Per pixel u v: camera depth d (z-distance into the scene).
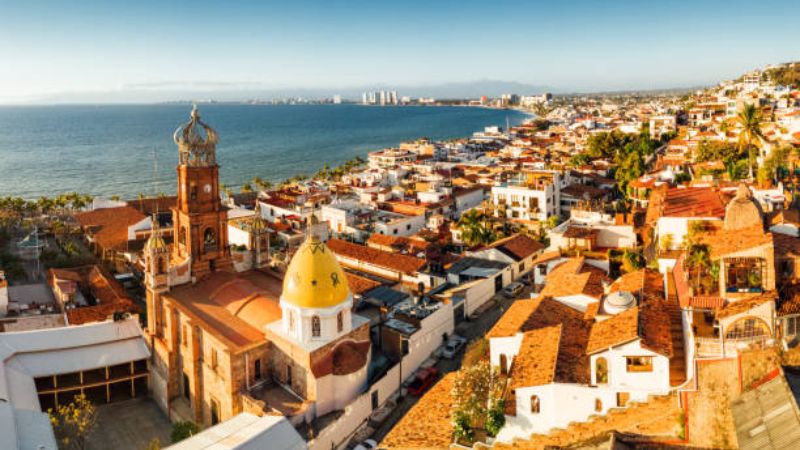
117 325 77.88
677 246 75.44
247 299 71.38
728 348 43.19
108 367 73.12
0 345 69.88
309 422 60.75
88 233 146.62
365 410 64.88
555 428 46.84
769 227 62.56
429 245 118.00
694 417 38.81
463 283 97.19
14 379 65.25
